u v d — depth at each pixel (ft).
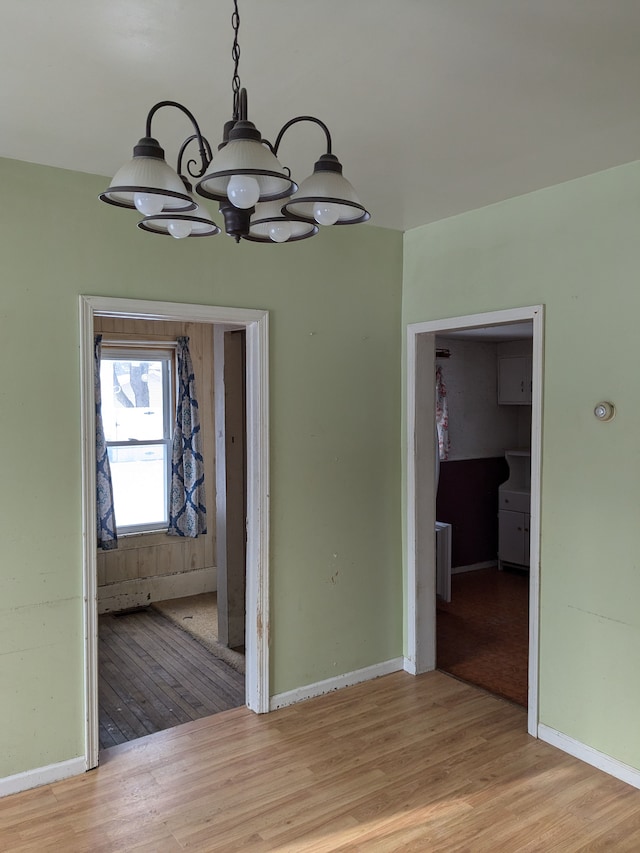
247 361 11.16
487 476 21.09
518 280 10.58
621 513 9.25
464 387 20.49
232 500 14.42
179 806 8.71
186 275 10.23
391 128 7.79
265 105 7.13
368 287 12.30
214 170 4.29
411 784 9.19
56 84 6.64
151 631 15.61
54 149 8.45
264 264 11.00
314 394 11.68
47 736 9.23
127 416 17.60
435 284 12.09
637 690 9.11
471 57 6.12
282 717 11.16
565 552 9.98
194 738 10.46
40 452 9.09
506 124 7.70
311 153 8.63
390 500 12.82
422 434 12.75
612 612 9.39
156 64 6.24
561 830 8.21
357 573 12.39
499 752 10.02
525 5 5.28
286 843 7.98
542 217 10.18
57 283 9.16
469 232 11.37
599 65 6.31
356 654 12.44
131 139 8.12
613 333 9.27
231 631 14.53
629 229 9.05
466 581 19.51
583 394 9.68
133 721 11.19
